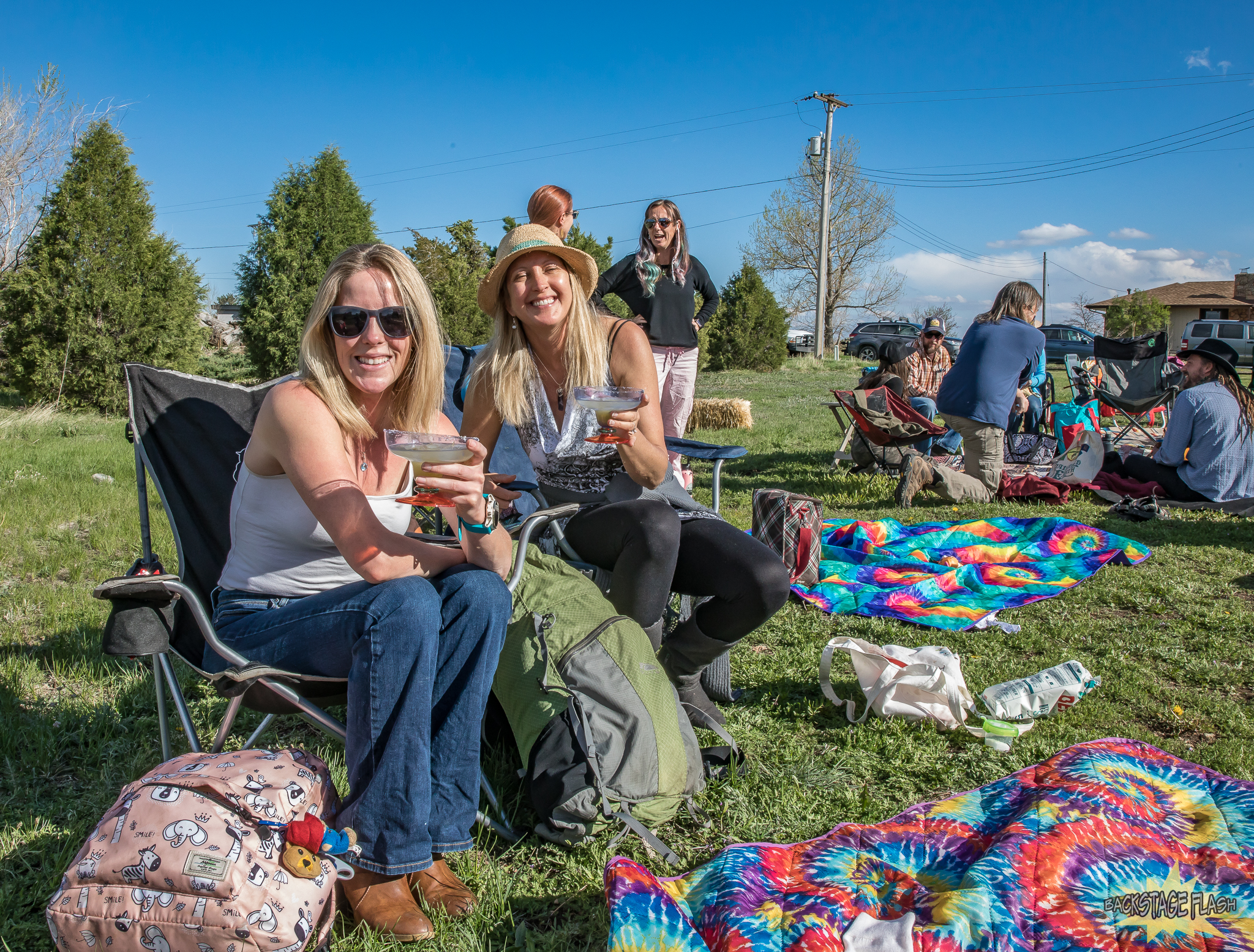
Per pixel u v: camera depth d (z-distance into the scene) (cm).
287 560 209
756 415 1418
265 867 150
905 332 3222
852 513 609
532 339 266
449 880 192
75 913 148
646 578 233
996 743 266
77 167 1409
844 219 4309
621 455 250
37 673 309
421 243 2216
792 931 163
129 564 458
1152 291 5747
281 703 198
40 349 1391
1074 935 163
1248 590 427
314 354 200
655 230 565
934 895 178
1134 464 654
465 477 186
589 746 203
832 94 3206
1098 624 381
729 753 256
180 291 1498
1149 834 198
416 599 179
